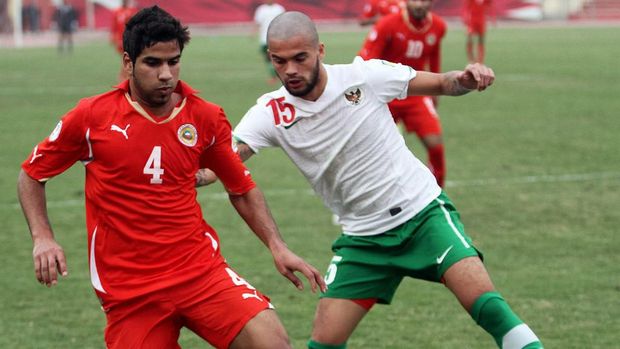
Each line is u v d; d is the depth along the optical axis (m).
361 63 15.70
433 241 15.23
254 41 134.12
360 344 18.66
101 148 13.36
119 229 13.42
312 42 14.72
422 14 29.62
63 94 66.75
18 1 142.88
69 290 22.72
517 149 42.16
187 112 13.66
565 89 66.50
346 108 15.42
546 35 131.75
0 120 53.34
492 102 60.16
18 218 30.47
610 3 175.00
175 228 13.58
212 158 14.20
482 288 14.59
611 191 33.25
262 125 15.62
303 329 19.64
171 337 13.66
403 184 15.60
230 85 72.12
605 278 22.94
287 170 38.50
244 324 13.28
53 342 19.05
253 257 25.41
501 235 27.28
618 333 19.08
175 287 13.46
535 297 21.48
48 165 13.59
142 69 12.99
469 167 38.00
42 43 142.50
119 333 13.62
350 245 15.91
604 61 88.25
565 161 39.12
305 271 14.06
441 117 53.53
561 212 30.16
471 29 80.19
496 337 14.51
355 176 15.62
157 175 13.44
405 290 22.42
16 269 24.55
